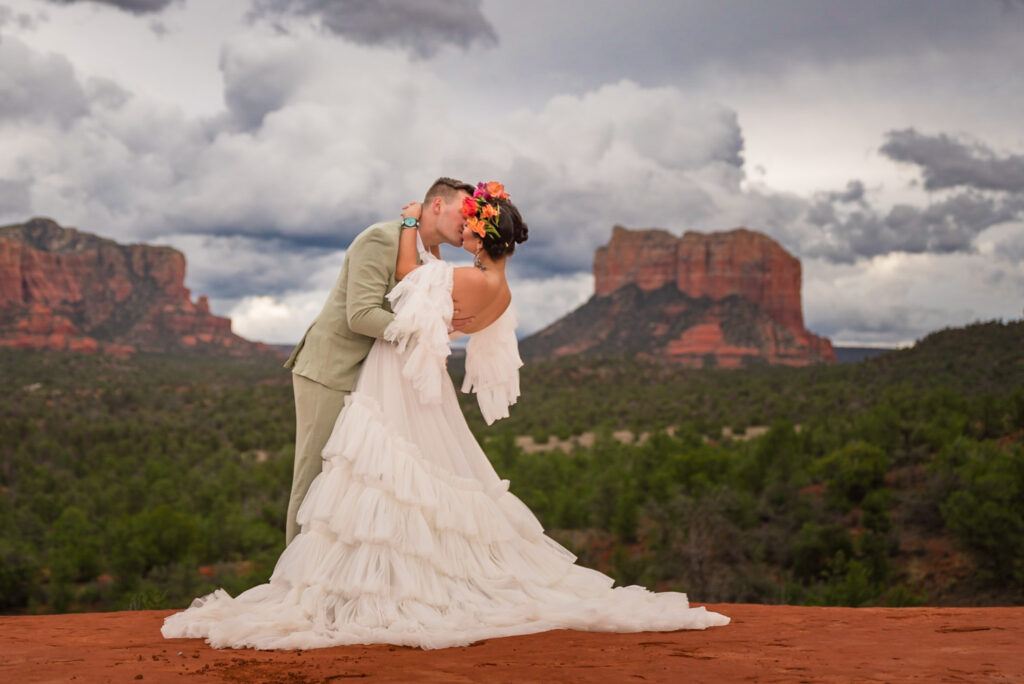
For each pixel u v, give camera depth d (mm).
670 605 3570
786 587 33219
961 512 34375
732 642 3035
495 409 4059
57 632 3496
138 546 40656
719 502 39344
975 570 33719
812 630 3305
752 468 49906
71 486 66750
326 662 2713
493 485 3812
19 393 132250
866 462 43812
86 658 2857
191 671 2580
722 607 4039
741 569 35781
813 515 41312
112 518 52062
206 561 44969
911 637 3109
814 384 125938
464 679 2438
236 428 105062
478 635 3094
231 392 148875
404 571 3330
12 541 46875
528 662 2680
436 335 3533
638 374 155000
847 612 3789
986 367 106312
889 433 53156
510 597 3451
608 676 2463
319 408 3668
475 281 3732
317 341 3725
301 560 3355
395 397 3635
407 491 3422
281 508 51281
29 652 2992
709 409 108562
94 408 125750
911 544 37438
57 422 100000
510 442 63625
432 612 3258
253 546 45750
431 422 3697
